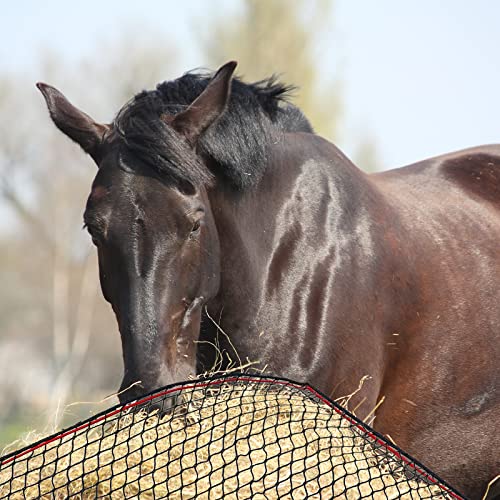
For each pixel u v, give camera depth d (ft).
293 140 26.71
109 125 24.81
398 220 27.61
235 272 24.32
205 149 23.59
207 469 18.25
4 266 202.80
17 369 181.06
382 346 26.21
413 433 27.50
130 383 20.85
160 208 21.43
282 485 18.04
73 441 18.54
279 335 24.76
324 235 25.53
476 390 27.81
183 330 22.15
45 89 25.02
